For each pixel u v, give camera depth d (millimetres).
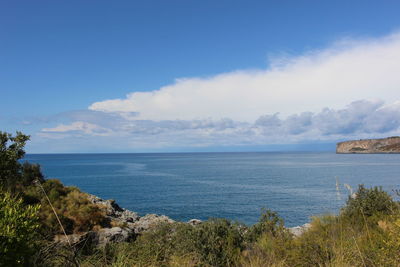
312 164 178500
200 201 51625
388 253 5000
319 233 8070
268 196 56281
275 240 8367
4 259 3812
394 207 9148
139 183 82125
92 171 134375
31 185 17812
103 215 20312
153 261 6465
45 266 4516
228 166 173250
